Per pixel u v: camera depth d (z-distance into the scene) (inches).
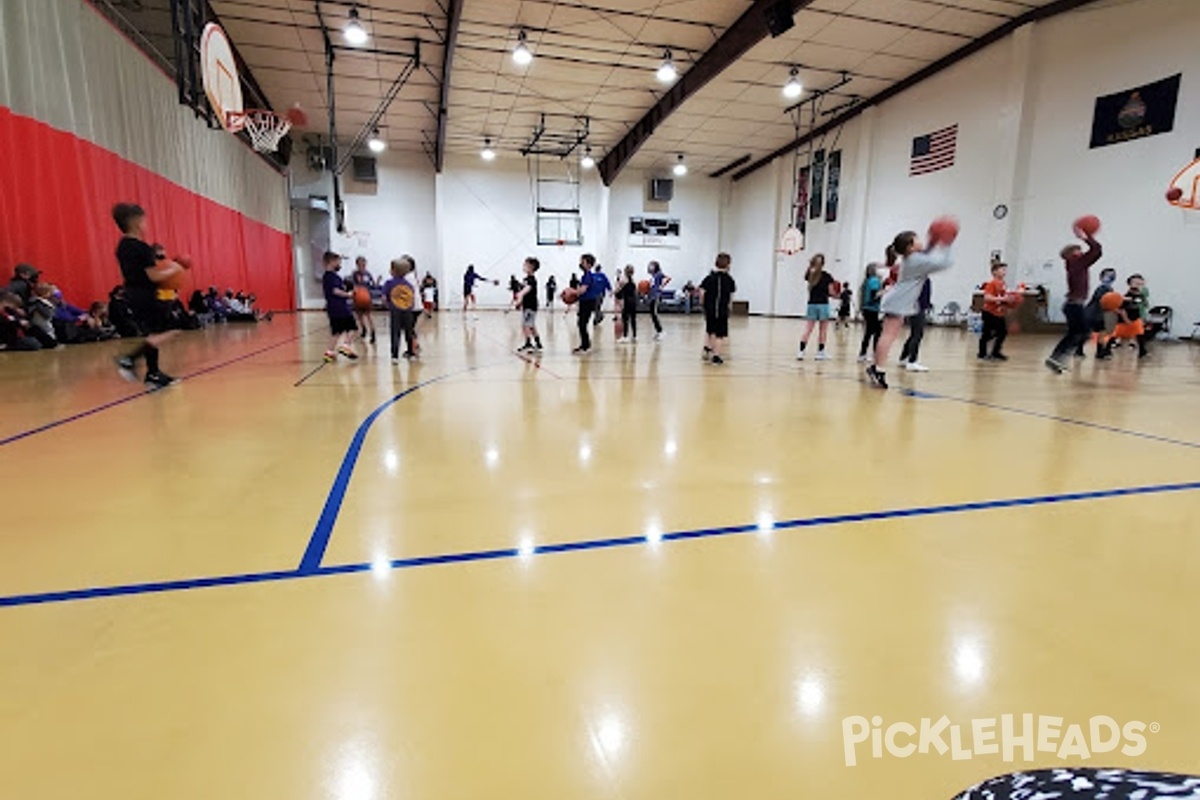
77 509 77.4
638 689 43.6
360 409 143.7
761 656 47.7
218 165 480.7
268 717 40.4
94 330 289.7
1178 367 250.4
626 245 837.2
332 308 235.8
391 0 403.9
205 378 190.7
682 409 147.9
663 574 61.4
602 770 36.2
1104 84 392.8
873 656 47.9
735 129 664.4
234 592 56.8
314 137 714.8
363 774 35.8
